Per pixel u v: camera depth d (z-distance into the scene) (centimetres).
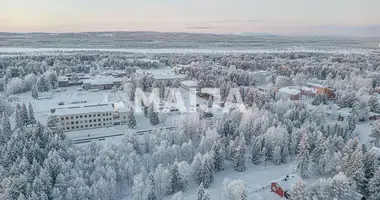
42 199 7269
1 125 11475
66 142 9906
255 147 10550
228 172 10056
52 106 16100
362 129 13300
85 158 9019
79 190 7675
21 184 7481
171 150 9775
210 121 13262
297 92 17700
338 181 7206
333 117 14588
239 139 10475
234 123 12319
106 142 11219
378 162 8794
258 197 8281
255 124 11756
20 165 8031
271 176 9725
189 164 9869
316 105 16262
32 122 12712
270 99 15962
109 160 8888
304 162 9388
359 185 8031
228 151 10406
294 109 13550
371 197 7644
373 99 15362
